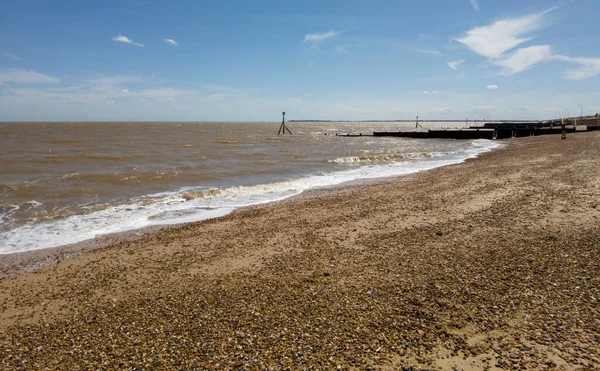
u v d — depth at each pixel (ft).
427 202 44.73
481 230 32.12
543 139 157.28
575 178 52.65
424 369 14.07
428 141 200.03
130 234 36.27
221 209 46.52
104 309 20.71
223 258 28.78
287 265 26.55
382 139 222.48
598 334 15.53
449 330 16.67
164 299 21.59
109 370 14.74
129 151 117.39
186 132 288.92
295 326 17.60
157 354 15.74
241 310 19.58
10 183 57.93
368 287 21.77
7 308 21.39
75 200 49.67
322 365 14.46
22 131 269.85
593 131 185.47
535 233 30.07
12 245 33.09
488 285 20.92
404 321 17.65
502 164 77.36
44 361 15.65
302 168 85.56
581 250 25.34
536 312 17.65
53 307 21.33
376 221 37.63
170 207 47.37
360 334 16.67
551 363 13.92
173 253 30.37
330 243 31.35
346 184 64.13
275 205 48.11
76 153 108.58
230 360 15.02
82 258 29.78
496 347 15.20
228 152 120.57
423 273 23.39
